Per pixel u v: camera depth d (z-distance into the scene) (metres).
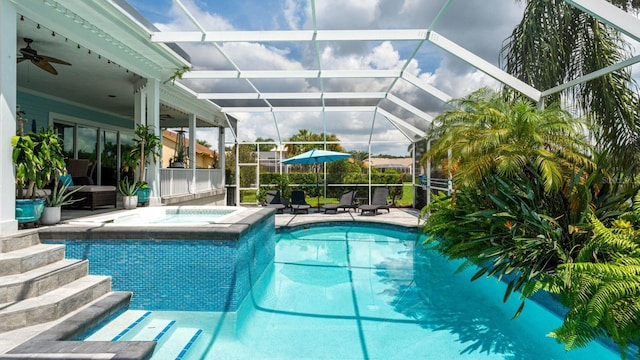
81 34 5.96
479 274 4.74
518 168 4.64
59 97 10.51
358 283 6.08
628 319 2.94
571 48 6.23
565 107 5.97
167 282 4.62
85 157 11.84
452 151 5.77
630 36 3.97
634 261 3.21
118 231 4.59
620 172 4.76
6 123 4.30
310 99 11.41
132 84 9.06
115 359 2.66
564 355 3.70
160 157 8.47
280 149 15.34
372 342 3.94
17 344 2.94
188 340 3.91
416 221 10.80
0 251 4.00
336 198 15.15
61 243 4.57
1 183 4.22
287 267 7.09
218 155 14.14
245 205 15.20
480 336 4.14
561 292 3.66
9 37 4.37
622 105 5.57
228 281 4.62
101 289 4.31
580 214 4.50
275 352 3.70
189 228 4.67
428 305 5.09
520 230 4.70
